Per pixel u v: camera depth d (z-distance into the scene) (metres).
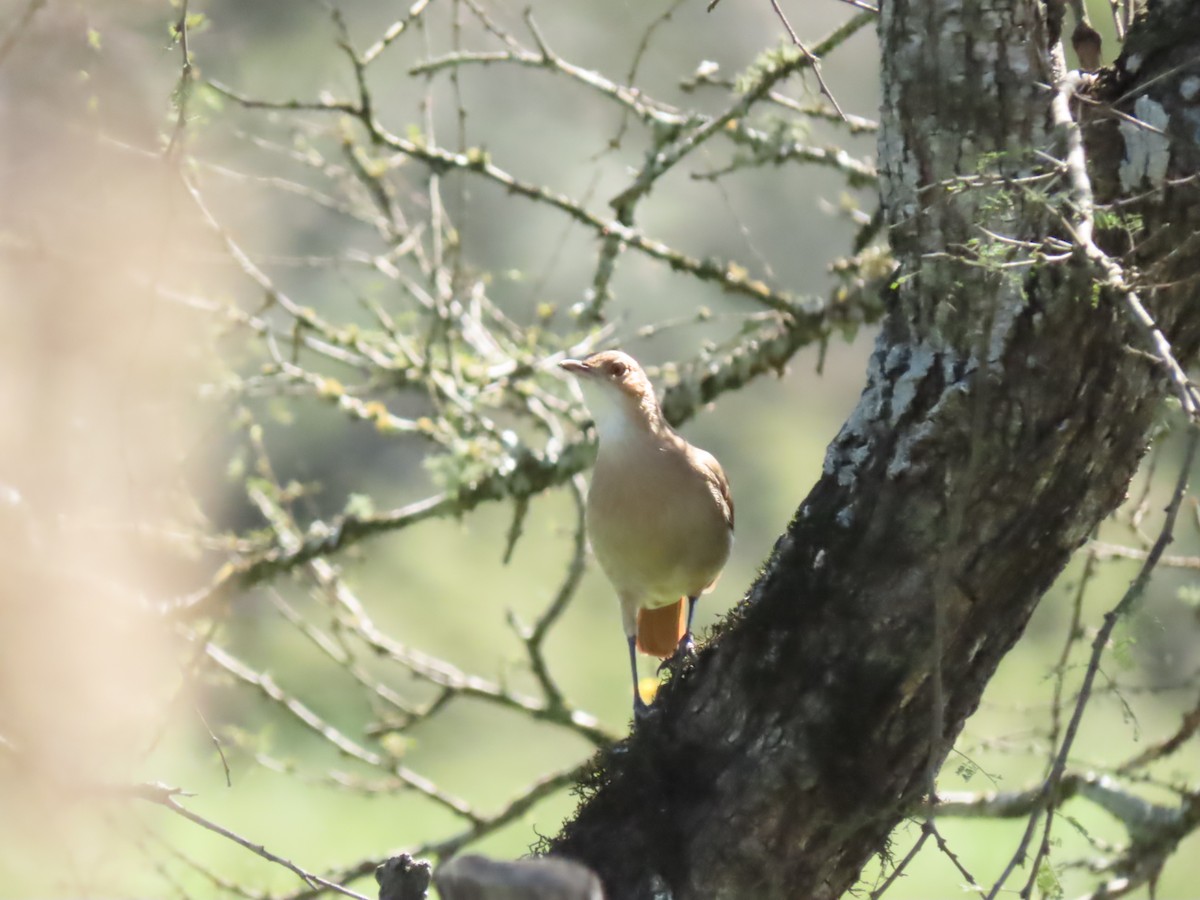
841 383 22.81
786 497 22.08
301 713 11.17
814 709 5.88
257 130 13.46
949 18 5.67
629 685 21.25
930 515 5.67
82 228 10.06
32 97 9.93
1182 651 10.88
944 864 15.95
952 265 5.66
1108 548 9.16
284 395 11.71
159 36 10.05
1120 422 5.59
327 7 10.21
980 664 5.85
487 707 21.17
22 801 7.26
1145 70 5.63
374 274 16.97
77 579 9.86
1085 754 13.01
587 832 6.18
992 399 5.54
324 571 11.43
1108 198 5.50
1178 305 5.55
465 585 21.12
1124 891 9.18
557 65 10.13
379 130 10.06
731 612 6.30
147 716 9.63
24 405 10.55
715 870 5.95
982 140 5.64
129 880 9.48
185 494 11.27
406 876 4.79
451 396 10.96
